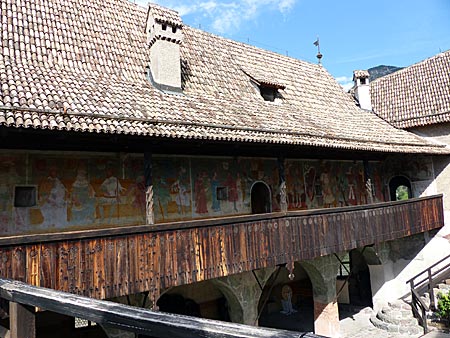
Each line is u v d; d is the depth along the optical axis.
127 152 10.54
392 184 20.75
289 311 19.66
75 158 9.88
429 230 18.72
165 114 10.13
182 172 11.84
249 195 13.53
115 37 13.33
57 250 7.39
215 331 1.72
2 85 8.50
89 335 13.02
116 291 8.09
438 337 12.62
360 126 17.20
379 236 14.66
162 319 1.93
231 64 16.47
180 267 9.12
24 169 9.09
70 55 11.56
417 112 19.92
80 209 9.79
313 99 18.05
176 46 12.66
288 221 11.56
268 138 11.12
